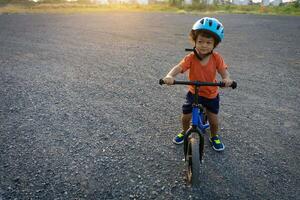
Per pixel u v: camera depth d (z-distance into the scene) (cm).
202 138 283
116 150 354
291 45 902
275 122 421
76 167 321
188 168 293
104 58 766
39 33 1181
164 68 669
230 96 511
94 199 275
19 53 841
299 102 484
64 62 736
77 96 517
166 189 288
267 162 333
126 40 1009
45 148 358
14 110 463
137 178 304
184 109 327
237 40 987
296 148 361
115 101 495
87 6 2962
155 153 349
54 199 274
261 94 518
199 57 298
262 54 790
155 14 2034
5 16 1878
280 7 2384
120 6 2938
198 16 1834
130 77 612
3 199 274
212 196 279
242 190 288
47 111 459
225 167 323
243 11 2181
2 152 349
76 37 1077
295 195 282
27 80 603
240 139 379
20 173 311
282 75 614
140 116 442
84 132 396
